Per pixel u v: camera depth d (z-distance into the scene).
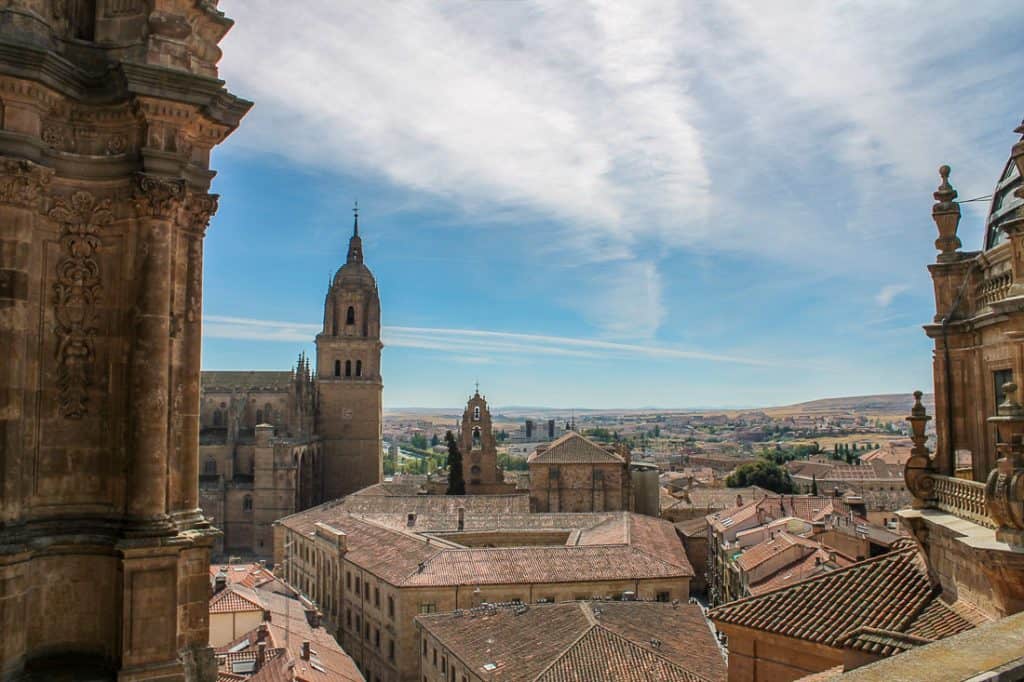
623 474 121.81
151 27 17.70
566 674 46.22
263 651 51.66
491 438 148.00
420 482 183.50
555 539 97.62
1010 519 19.45
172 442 18.88
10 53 15.79
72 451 17.33
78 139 17.75
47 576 16.77
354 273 183.50
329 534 95.62
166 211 17.39
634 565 76.56
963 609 22.50
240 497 156.38
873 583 25.80
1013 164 25.14
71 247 17.42
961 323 26.77
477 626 59.12
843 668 22.33
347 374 180.50
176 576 17.12
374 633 78.31
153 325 17.20
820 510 102.56
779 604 25.83
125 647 16.39
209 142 19.55
